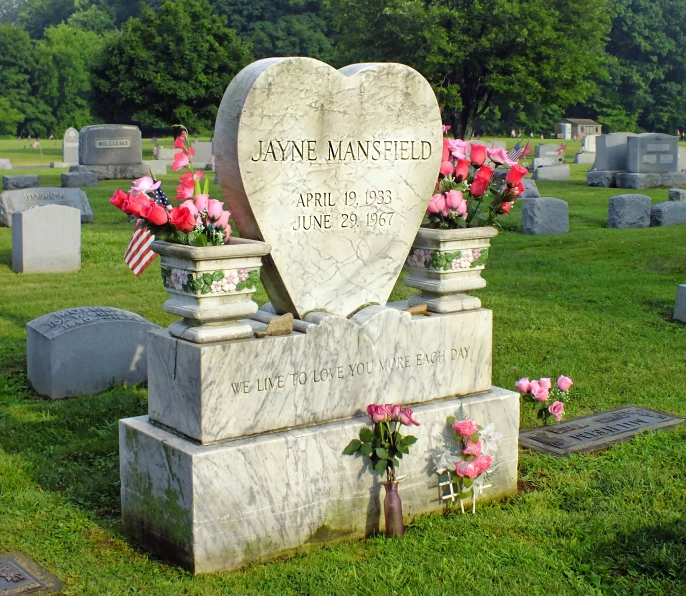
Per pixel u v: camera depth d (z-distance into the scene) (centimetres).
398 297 1290
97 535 538
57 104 9162
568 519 557
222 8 8256
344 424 532
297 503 511
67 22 12338
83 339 830
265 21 8038
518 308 1209
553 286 1379
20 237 1474
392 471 536
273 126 518
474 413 584
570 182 3366
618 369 916
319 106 535
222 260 490
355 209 563
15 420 754
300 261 543
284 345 512
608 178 3120
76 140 4425
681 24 8581
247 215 525
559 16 4209
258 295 1288
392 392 563
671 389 847
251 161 512
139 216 494
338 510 527
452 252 587
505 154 610
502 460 598
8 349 991
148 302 1234
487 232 598
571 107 8606
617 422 746
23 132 8962
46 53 8969
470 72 4250
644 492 595
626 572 492
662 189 3045
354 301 573
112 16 11581
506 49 4159
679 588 468
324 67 532
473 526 551
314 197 543
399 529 536
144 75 5403
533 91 4147
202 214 508
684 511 563
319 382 529
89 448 682
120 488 586
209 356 484
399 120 572
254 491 495
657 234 1872
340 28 4841
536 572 489
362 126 556
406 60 4222
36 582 477
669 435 713
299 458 510
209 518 482
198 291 488
